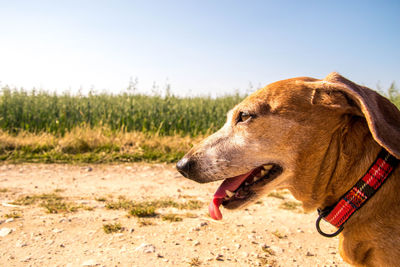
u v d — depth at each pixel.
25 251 0.42
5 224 0.50
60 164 0.98
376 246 0.27
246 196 0.34
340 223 0.29
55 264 0.39
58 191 0.72
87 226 0.51
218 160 0.34
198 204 0.65
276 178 0.33
